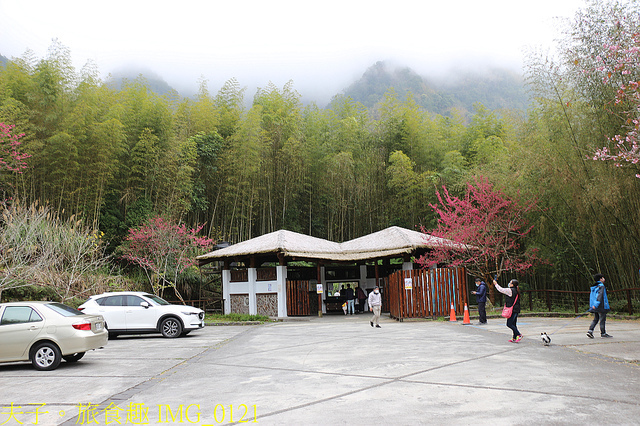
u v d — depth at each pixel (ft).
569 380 21.80
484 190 68.74
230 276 77.56
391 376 24.07
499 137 97.40
